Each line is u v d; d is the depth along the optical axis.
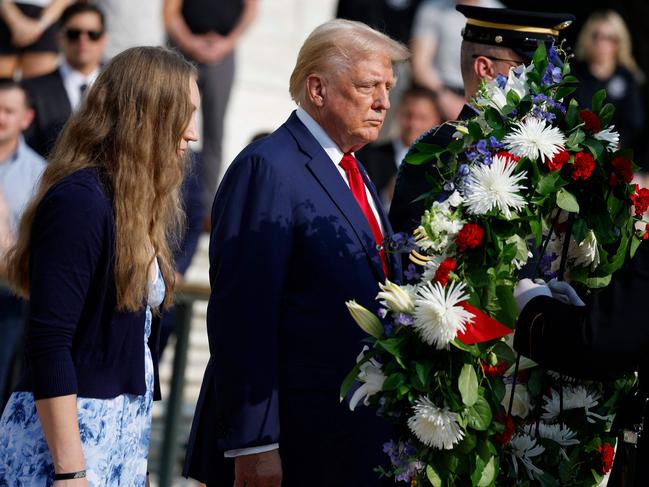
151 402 5.15
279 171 5.44
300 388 5.41
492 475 4.90
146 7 11.42
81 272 4.70
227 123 13.95
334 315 5.41
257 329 5.31
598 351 4.61
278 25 14.41
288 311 5.45
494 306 4.89
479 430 4.88
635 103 13.88
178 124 4.96
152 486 9.27
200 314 11.78
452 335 4.74
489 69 6.25
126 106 4.90
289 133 5.62
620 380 5.22
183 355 8.50
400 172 6.01
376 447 5.45
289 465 5.43
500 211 4.92
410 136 11.12
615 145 5.27
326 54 5.58
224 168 13.76
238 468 5.36
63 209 4.71
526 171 4.99
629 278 4.61
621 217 5.19
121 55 5.00
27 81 9.76
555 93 5.20
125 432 4.97
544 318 4.76
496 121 5.09
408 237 5.07
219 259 5.41
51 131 9.64
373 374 4.95
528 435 5.14
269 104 14.23
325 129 5.65
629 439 4.92
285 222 5.39
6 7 11.08
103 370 4.83
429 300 4.77
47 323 4.66
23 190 9.21
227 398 5.33
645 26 15.71
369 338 5.06
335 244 5.43
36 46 11.19
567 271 5.32
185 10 11.62
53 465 4.77
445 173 5.19
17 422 4.85
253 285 5.32
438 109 11.19
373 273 5.50
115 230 4.80
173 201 5.11
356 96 5.54
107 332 4.84
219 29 11.68
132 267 4.82
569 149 5.12
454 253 4.96
